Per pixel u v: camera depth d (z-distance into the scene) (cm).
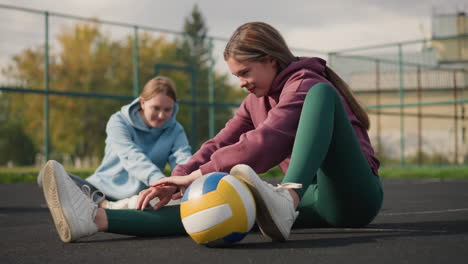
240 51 202
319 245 183
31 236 242
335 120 182
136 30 1154
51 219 346
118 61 2552
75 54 2572
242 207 173
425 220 292
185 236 215
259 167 191
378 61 1445
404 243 185
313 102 178
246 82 209
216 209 172
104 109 2645
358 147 193
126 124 313
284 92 200
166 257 167
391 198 544
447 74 1756
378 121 1472
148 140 321
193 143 1364
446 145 1739
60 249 191
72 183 196
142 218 208
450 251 168
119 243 201
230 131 236
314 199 220
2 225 303
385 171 1289
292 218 174
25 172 1083
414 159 1717
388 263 150
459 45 1755
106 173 305
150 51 2388
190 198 177
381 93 1659
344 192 201
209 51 1291
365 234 212
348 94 220
